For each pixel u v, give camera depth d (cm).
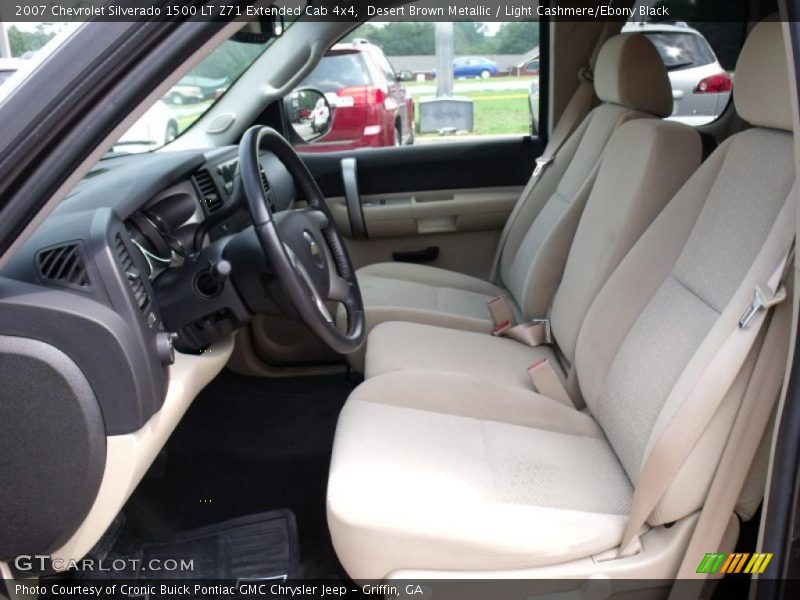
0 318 113
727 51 257
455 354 216
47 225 125
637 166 183
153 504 197
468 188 300
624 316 167
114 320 117
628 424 151
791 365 106
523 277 251
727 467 121
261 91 264
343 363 270
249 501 200
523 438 165
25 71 97
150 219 174
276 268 147
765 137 142
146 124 237
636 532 129
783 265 113
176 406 141
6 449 116
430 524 127
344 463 144
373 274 281
